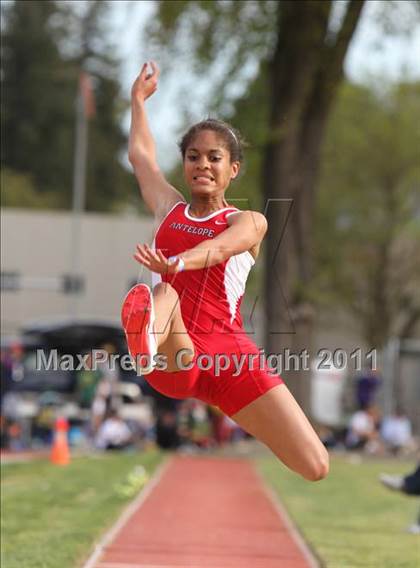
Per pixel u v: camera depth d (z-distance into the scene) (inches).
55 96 3752.5
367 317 2600.9
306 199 1427.2
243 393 345.1
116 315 1978.3
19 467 991.6
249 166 1454.2
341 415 1622.8
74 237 1902.1
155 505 759.1
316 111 1430.9
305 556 562.3
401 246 2623.0
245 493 869.2
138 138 402.3
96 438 1376.7
